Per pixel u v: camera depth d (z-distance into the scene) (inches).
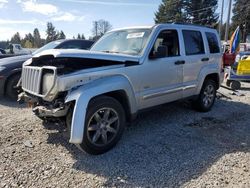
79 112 144.5
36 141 175.2
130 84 173.0
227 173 140.1
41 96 157.9
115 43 205.9
